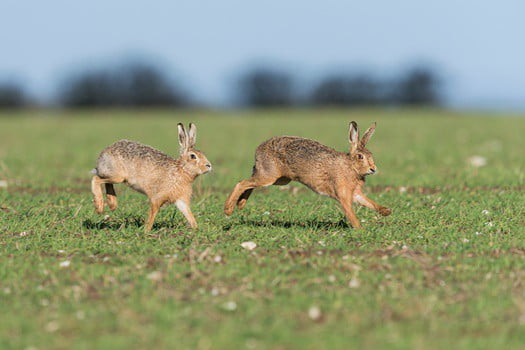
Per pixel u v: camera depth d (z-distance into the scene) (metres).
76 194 30.44
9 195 29.70
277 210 26.23
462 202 27.62
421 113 126.00
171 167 22.23
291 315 14.67
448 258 18.81
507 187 32.06
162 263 18.48
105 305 15.34
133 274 17.48
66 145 61.06
